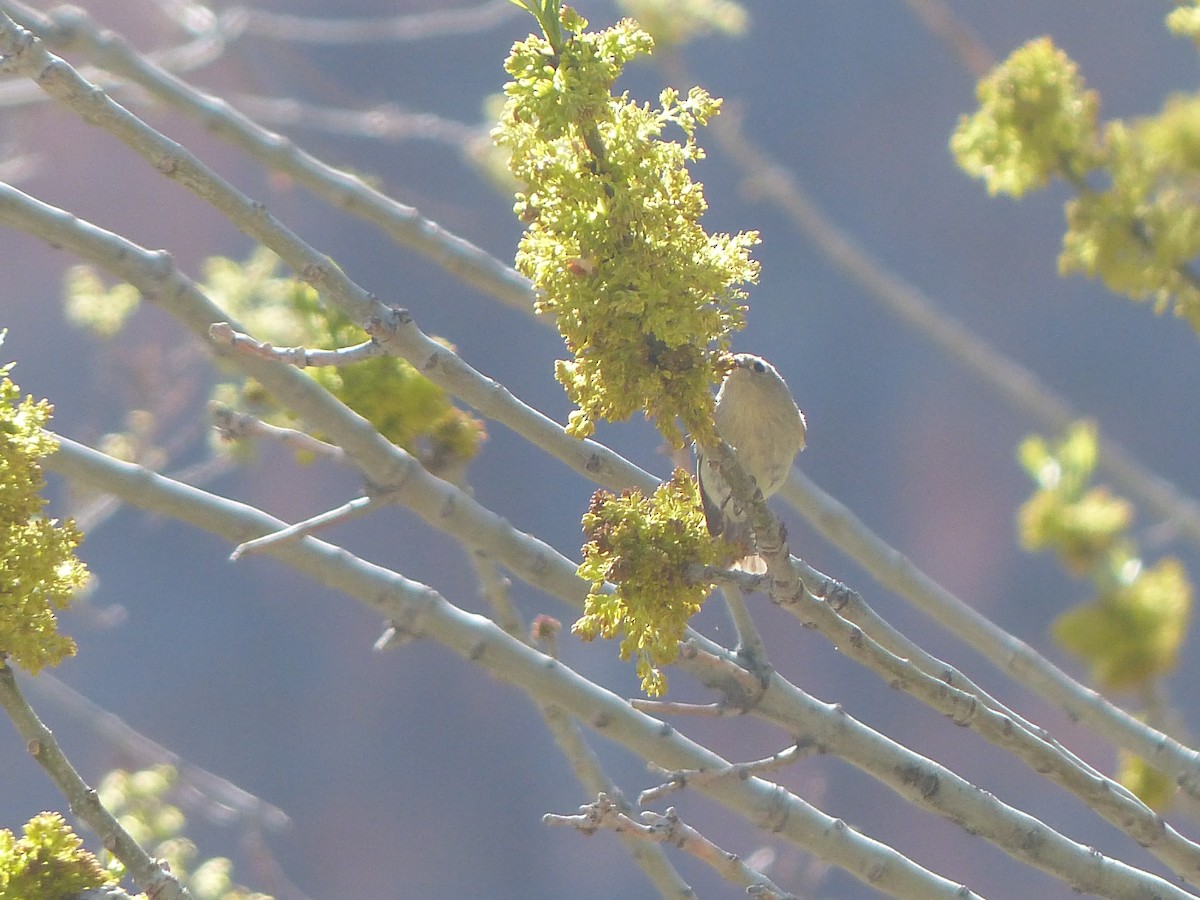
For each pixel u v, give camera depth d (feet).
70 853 15.06
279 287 27.63
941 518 102.12
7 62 16.66
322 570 19.13
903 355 103.65
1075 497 25.00
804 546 101.91
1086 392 102.06
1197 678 91.61
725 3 38.96
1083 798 17.51
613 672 95.50
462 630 19.11
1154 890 18.43
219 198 17.24
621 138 14.43
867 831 96.63
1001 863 96.02
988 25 102.42
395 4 100.58
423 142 98.17
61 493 50.44
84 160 92.53
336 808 101.65
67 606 14.90
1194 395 100.78
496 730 104.99
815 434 103.35
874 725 99.40
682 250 14.55
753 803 18.45
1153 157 24.61
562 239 14.57
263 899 30.32
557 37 14.47
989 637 24.04
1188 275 24.20
